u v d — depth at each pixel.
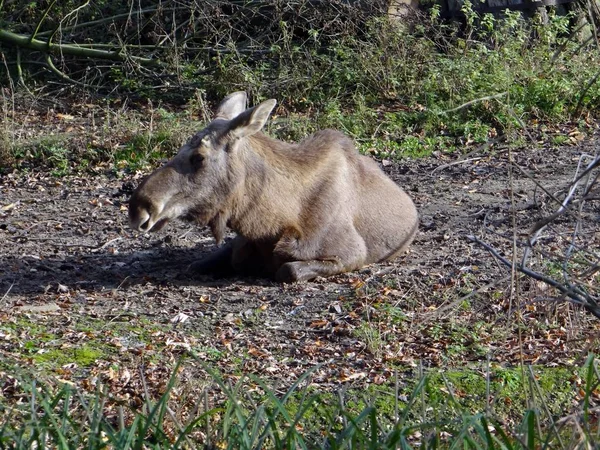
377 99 25.22
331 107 24.14
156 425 7.73
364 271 13.88
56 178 20.61
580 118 24.05
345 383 10.10
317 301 12.61
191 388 9.55
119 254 15.20
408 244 14.68
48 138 22.16
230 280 13.80
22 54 28.38
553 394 9.80
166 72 27.12
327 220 13.54
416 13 26.58
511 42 25.59
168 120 23.33
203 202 13.05
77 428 7.51
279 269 13.43
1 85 27.45
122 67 27.25
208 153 12.90
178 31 28.75
